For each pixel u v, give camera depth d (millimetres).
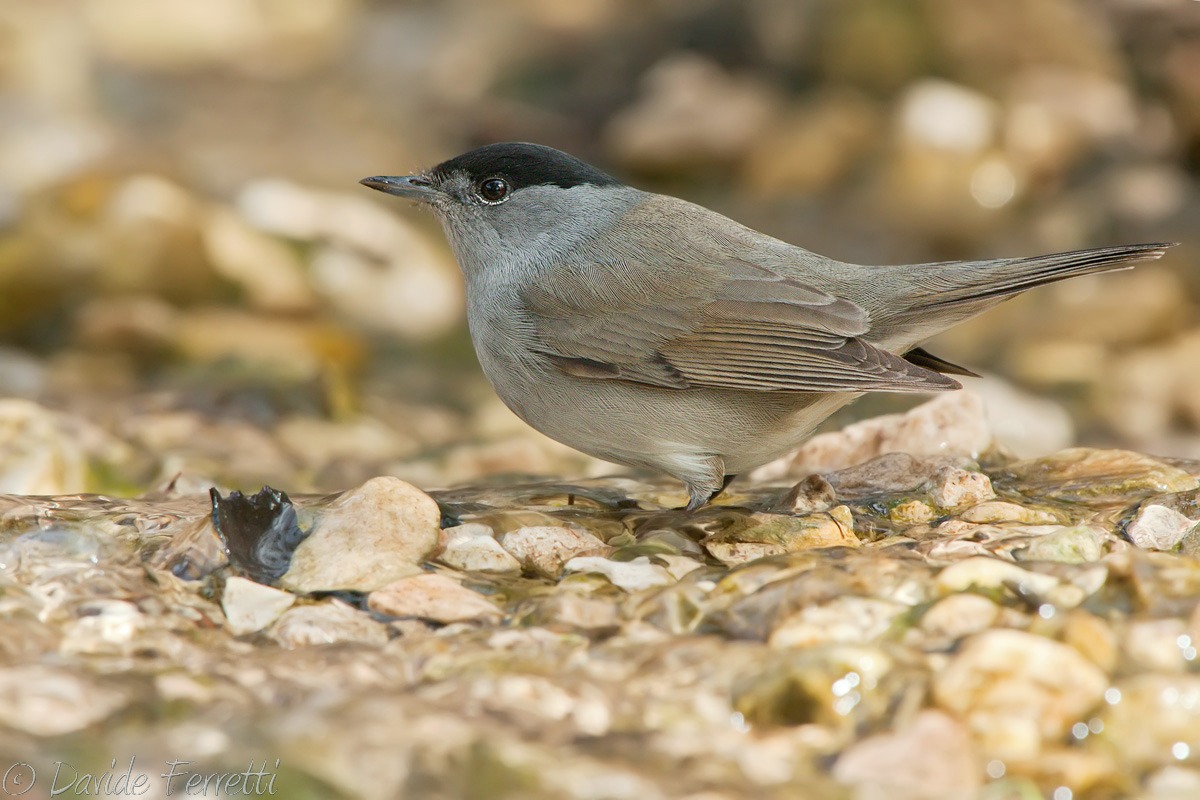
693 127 23453
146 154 21953
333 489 11914
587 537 9109
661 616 7660
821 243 21000
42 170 21141
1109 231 20734
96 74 26062
